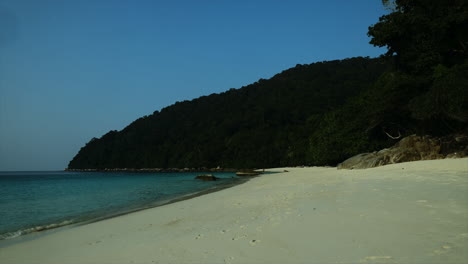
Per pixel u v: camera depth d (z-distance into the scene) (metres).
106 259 5.98
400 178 14.33
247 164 101.88
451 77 26.48
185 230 8.01
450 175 13.23
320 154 53.62
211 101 175.50
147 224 9.63
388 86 33.75
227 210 10.52
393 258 4.47
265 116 121.44
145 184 36.16
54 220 12.82
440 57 32.41
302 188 14.67
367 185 12.70
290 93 139.88
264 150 102.94
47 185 40.84
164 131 156.75
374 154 29.55
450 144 25.30
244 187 21.11
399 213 7.01
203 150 119.81
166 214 11.23
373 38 36.78
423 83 31.77
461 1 32.66
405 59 35.34
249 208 10.31
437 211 6.90
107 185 37.31
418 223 6.09
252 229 7.06
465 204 7.35
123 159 154.75
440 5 34.75
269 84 161.75
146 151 147.38
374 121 37.81
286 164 90.19
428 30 33.56
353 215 7.25
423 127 31.22
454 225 5.80
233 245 5.95
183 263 5.19
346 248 5.09
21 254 7.11
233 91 177.62
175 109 177.62
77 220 12.46
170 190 25.50
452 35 33.09
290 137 101.62
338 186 13.63
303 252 5.13
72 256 6.52
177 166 126.88
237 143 113.06
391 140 39.72
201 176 41.66
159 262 5.39
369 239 5.41
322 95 126.81
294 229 6.60
